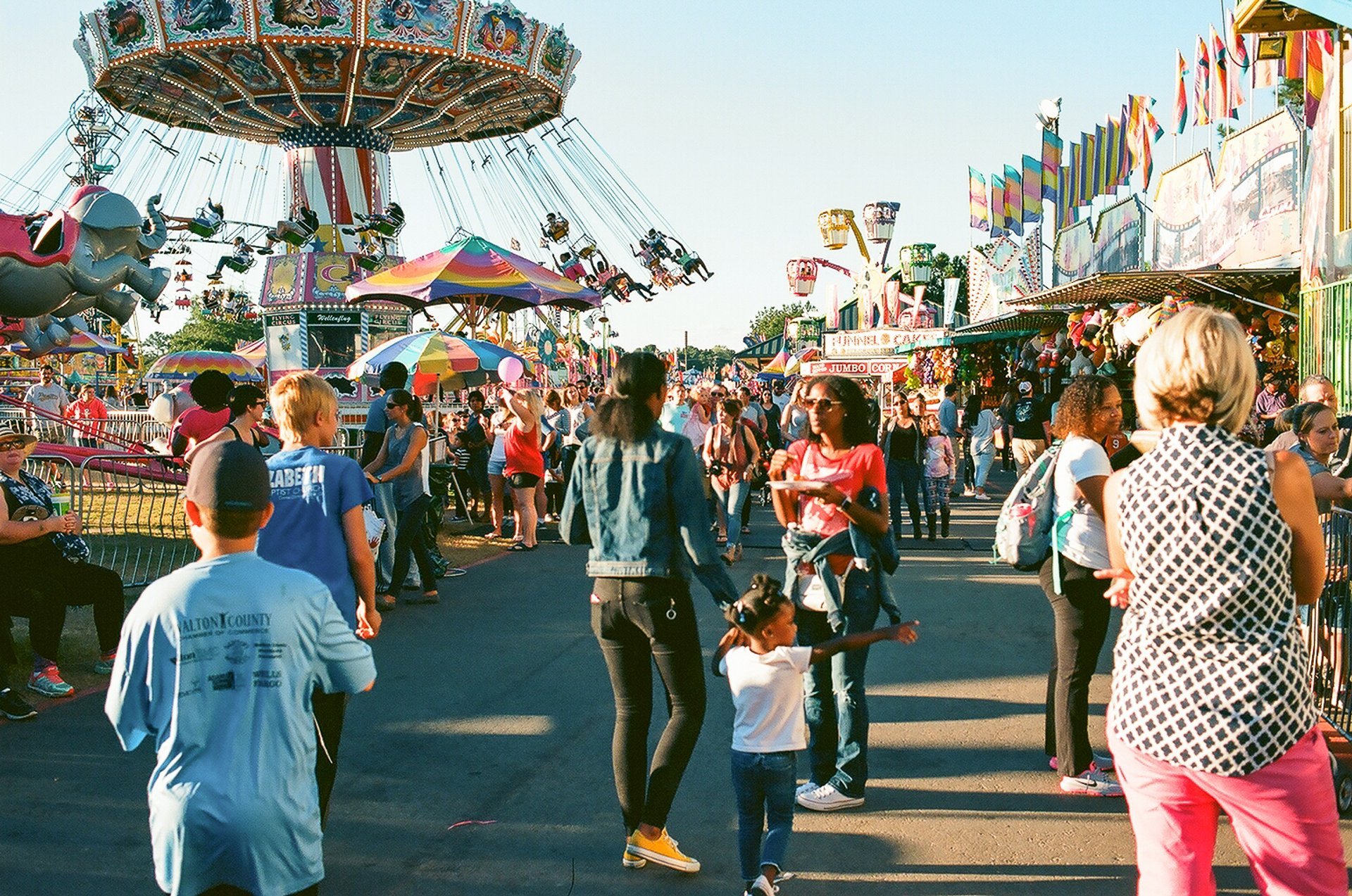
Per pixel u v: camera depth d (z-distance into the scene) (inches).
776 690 148.8
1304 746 98.6
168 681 103.0
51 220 429.7
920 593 372.8
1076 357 745.0
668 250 984.9
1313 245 391.5
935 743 219.9
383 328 1021.2
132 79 1000.2
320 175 1016.2
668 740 163.2
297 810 105.5
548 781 200.4
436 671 275.3
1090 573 184.1
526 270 573.3
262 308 1020.5
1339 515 209.5
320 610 109.2
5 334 533.3
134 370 1697.8
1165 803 102.6
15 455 247.4
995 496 697.6
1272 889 101.5
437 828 179.9
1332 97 374.6
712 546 159.6
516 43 976.3
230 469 106.7
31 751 213.8
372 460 364.2
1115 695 106.7
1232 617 98.0
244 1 874.8
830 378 186.1
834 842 173.3
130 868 164.1
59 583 250.7
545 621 332.2
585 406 563.2
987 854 168.4
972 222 1135.6
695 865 163.0
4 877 160.1
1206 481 99.3
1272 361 566.6
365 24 888.9
